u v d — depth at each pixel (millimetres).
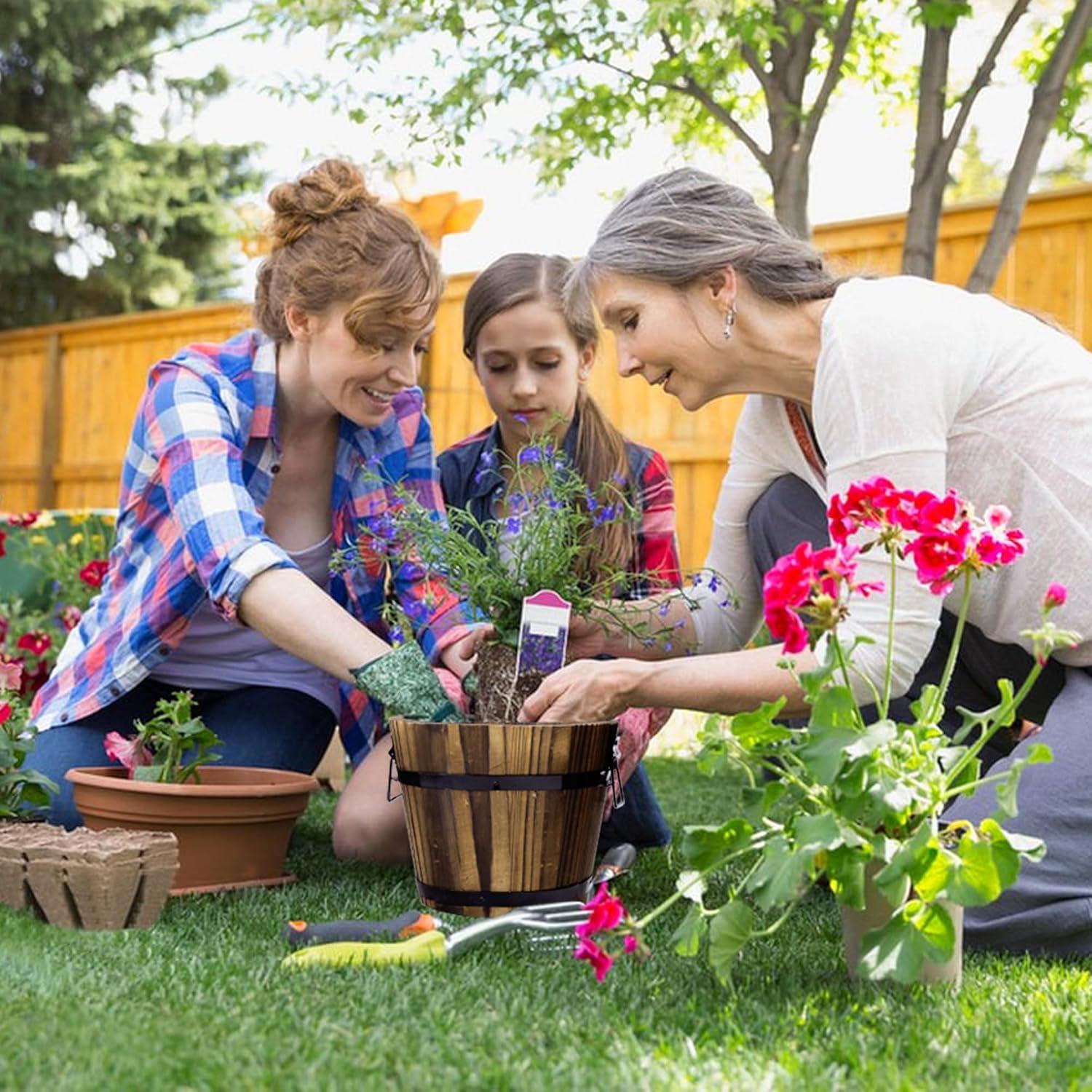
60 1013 1376
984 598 2023
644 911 2057
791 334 1977
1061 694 1975
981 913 1816
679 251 1961
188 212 14617
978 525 1573
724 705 1860
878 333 1857
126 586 2416
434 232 5574
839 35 4219
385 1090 1191
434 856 1929
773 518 2348
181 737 2184
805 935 1894
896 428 1836
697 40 3984
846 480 1861
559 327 2500
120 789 2057
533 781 1872
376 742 2645
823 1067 1285
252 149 14945
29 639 3996
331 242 2170
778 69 4332
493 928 1742
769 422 2324
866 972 1452
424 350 2309
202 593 2271
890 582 1670
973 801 1849
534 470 2396
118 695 2338
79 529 5320
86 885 1784
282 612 2016
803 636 1471
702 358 2004
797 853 1423
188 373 2303
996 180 11977
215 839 2102
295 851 2586
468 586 2078
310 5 4430
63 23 14266
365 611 2543
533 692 2025
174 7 14766
